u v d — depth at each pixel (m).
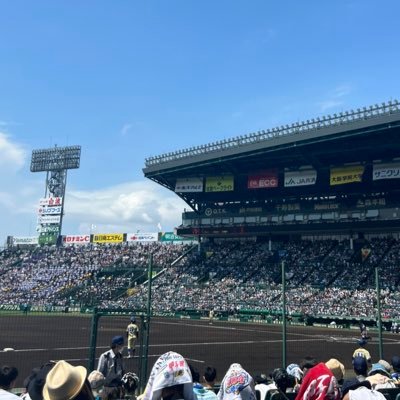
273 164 66.06
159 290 72.00
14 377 5.78
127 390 7.33
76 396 3.65
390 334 45.31
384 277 58.12
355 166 59.81
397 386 8.93
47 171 108.19
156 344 29.41
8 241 106.94
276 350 27.95
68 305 71.06
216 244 81.50
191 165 68.88
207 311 62.75
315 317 55.19
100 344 28.08
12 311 67.94
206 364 21.42
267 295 62.84
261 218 71.62
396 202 62.16
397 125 49.62
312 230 68.31
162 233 93.50
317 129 55.47
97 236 99.94
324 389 5.30
